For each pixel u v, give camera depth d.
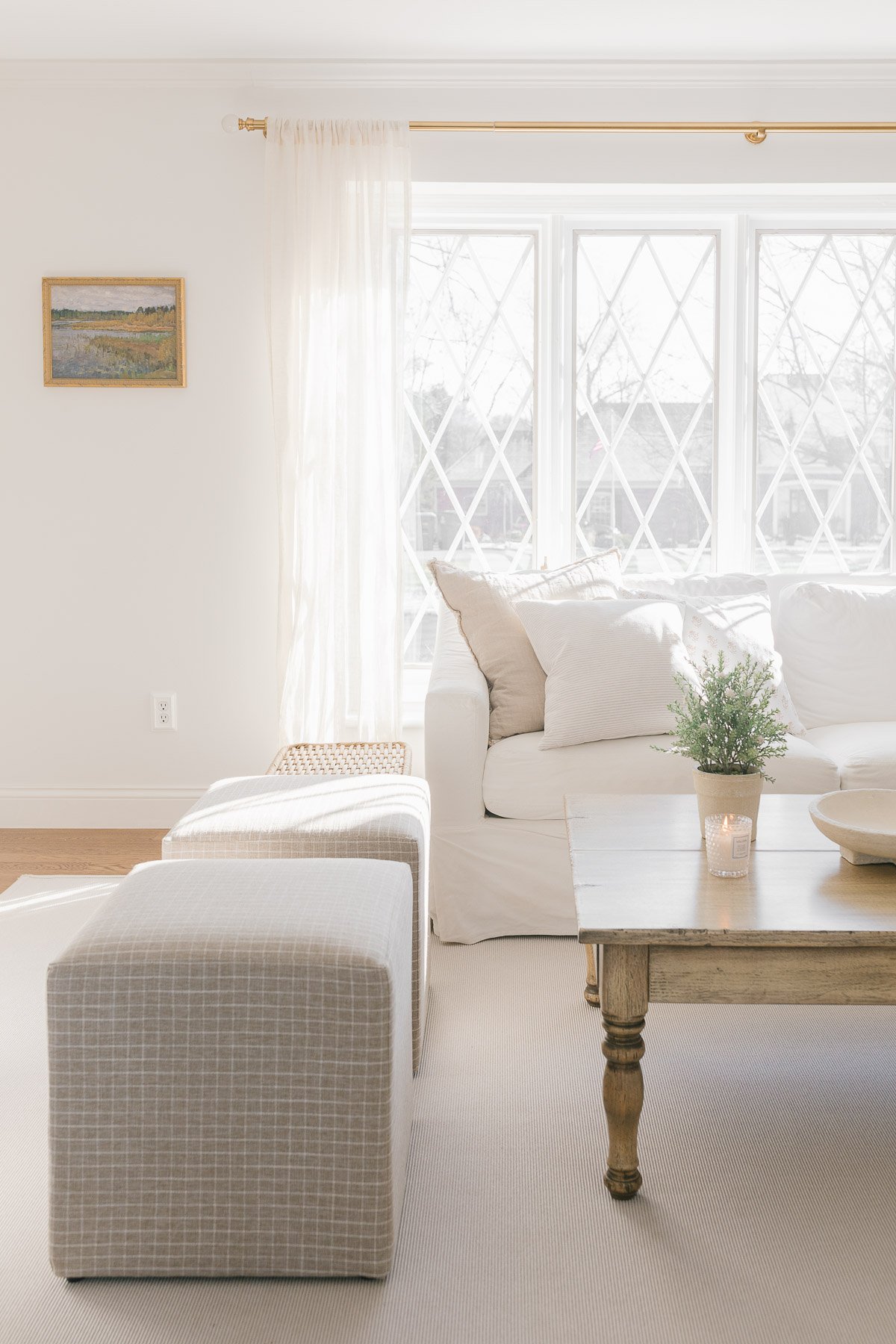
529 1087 2.07
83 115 3.50
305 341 3.44
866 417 3.82
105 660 3.69
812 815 1.97
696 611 3.11
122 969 1.48
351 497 3.49
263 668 3.68
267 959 1.48
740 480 3.81
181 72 3.44
